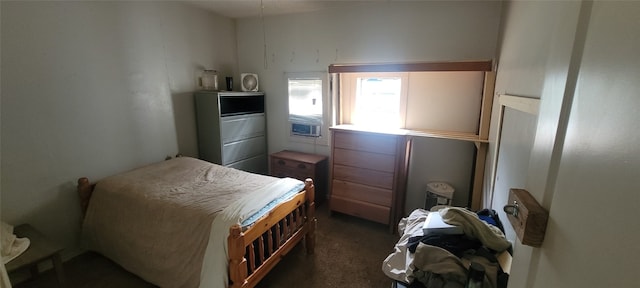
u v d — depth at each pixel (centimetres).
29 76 196
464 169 274
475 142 239
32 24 195
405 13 267
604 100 43
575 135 51
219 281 156
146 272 189
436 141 280
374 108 309
